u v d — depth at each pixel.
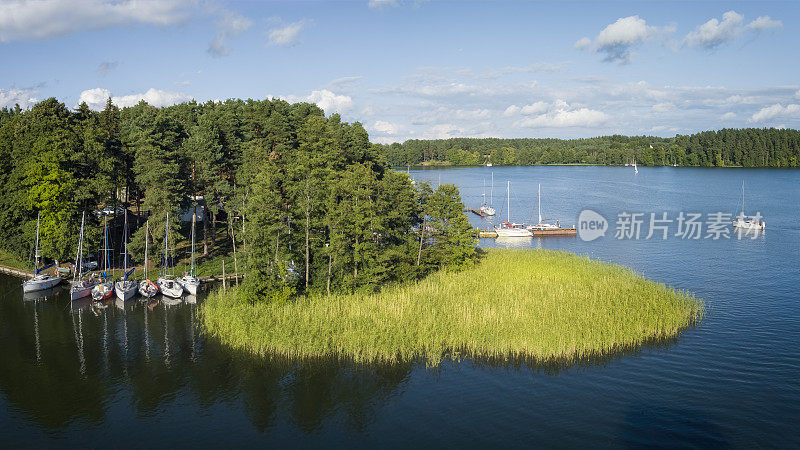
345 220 64.94
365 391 45.78
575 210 164.12
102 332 58.84
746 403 42.94
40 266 84.19
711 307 66.19
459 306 59.22
